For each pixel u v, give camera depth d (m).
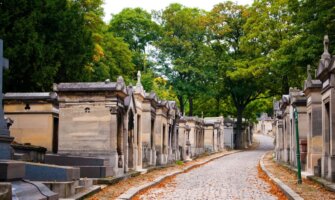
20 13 30.28
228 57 65.50
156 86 61.28
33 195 11.19
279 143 42.25
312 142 25.02
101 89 23.22
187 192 18.58
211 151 63.38
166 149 38.31
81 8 42.81
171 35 67.62
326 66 20.45
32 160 22.12
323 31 34.38
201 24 66.69
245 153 62.78
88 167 20.11
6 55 28.34
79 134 23.48
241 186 21.20
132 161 27.95
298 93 31.75
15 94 27.11
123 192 17.02
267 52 56.56
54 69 30.59
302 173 25.47
